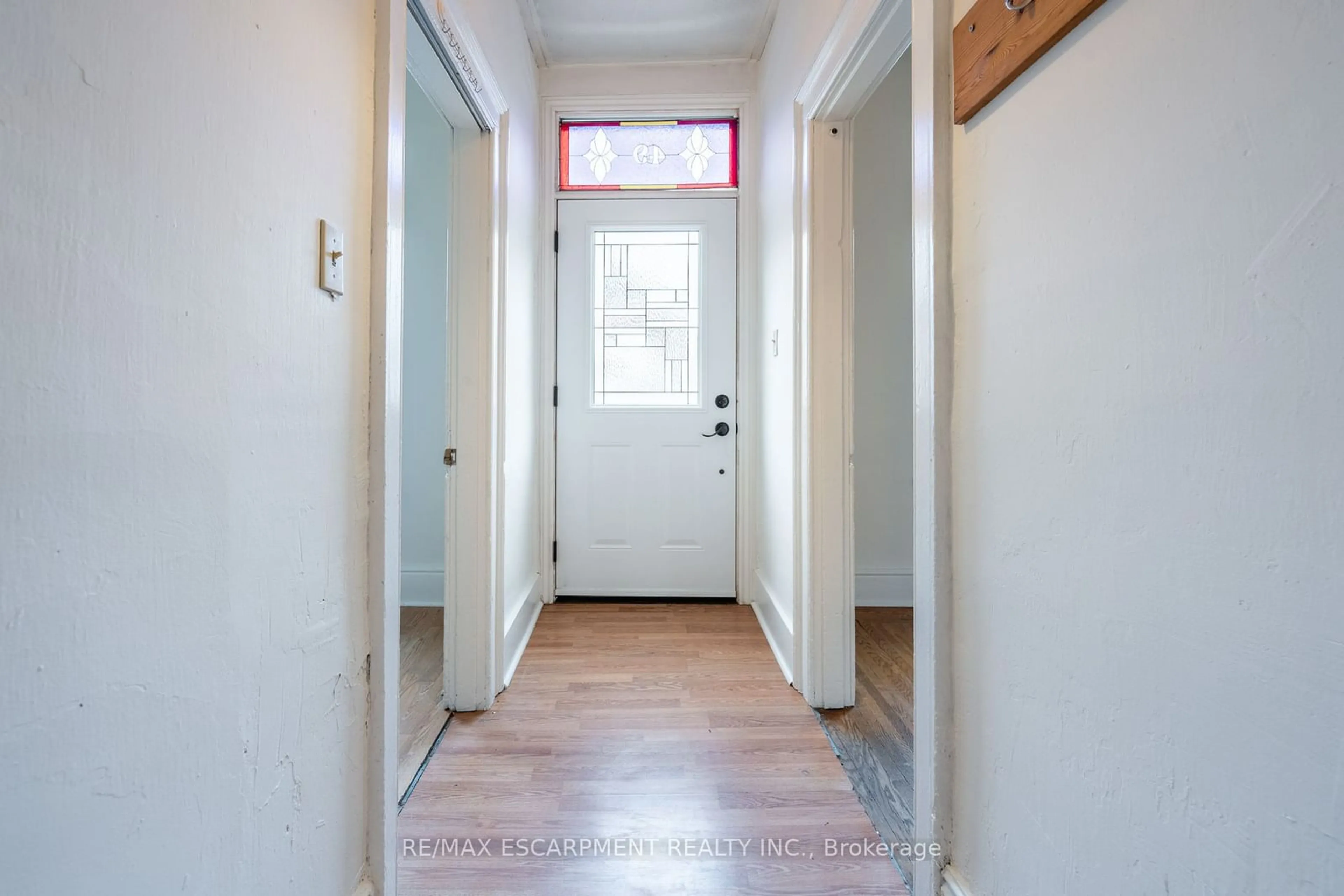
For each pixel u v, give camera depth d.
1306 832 0.47
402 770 1.48
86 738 0.50
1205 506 0.55
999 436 0.87
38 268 0.46
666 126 2.82
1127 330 0.64
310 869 0.84
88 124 0.49
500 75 1.85
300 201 0.80
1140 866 0.63
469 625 1.78
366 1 0.98
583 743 1.61
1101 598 0.68
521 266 2.24
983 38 0.89
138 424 0.55
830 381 1.81
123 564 0.53
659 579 2.84
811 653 1.81
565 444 2.82
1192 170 0.56
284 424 0.77
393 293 1.03
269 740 0.75
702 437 2.82
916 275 1.07
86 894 0.50
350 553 0.94
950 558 1.00
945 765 1.00
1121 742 0.65
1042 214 0.78
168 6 0.58
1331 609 0.46
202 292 0.63
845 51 1.45
